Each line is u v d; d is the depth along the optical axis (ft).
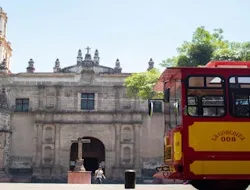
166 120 61.82
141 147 178.40
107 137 179.93
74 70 190.39
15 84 184.03
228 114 54.75
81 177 120.78
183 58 140.97
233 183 56.13
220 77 55.42
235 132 54.49
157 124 180.04
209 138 54.34
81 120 181.06
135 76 154.40
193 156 53.98
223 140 54.39
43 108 182.09
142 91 148.77
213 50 140.26
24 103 183.42
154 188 89.40
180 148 54.90
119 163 177.27
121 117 180.96
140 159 177.06
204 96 55.11
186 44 143.23
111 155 178.40
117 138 179.11
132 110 181.37
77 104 182.91
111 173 176.55
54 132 179.93
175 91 57.98
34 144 177.78
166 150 61.05
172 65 143.33
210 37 142.20
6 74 184.65
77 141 126.82
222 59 132.57
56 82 184.96
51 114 180.86
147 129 179.93
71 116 181.37
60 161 177.47
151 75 152.66
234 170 53.98
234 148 54.24
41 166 175.83
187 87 55.21
